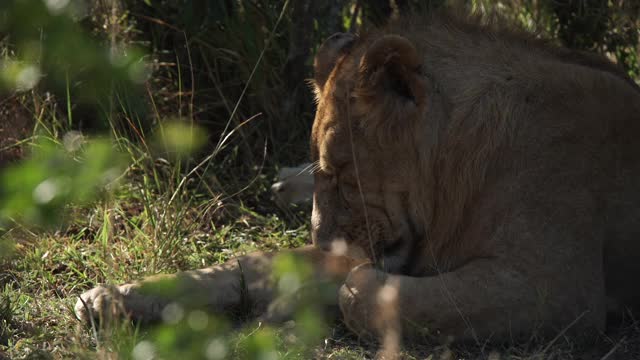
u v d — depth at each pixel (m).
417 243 6.54
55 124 9.67
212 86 10.77
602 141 6.33
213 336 3.82
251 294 6.55
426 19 6.91
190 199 8.30
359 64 6.34
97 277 7.43
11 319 6.34
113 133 9.02
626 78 7.11
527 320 5.86
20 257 7.59
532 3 11.09
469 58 6.50
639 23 10.62
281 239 8.47
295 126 10.68
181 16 10.25
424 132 6.27
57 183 2.57
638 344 6.18
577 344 5.98
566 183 6.14
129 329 5.41
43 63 3.10
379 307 5.80
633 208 6.39
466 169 6.26
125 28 10.32
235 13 10.45
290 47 10.62
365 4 11.16
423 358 5.66
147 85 9.29
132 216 8.73
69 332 6.00
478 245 6.17
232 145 10.41
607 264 6.52
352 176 6.41
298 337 5.74
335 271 6.60
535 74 6.42
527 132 6.23
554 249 5.97
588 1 10.78
